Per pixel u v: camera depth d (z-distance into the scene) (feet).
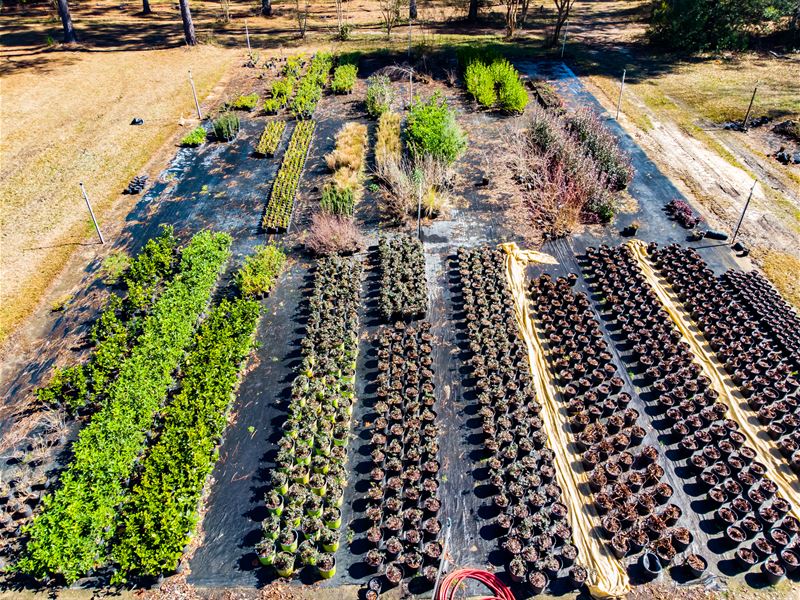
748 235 61.62
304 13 150.10
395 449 41.37
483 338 50.44
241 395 46.57
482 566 35.55
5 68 110.01
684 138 81.25
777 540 35.86
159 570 34.71
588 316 52.44
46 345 51.80
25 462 41.91
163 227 65.82
